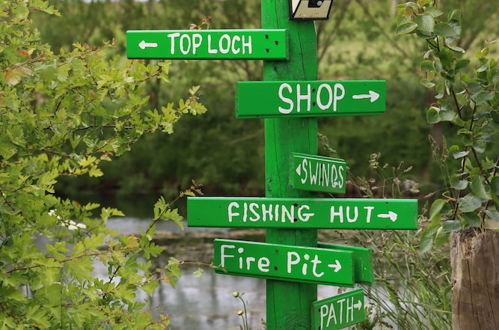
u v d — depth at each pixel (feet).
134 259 13.29
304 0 13.39
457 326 14.17
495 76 14.78
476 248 13.87
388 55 66.13
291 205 13.84
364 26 65.00
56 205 13.57
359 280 13.82
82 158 14.07
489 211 14.70
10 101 11.59
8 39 13.99
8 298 11.60
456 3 60.29
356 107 13.89
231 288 39.06
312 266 13.75
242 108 13.62
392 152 64.85
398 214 13.67
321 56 66.85
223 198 13.97
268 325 14.21
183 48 13.80
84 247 11.28
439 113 15.10
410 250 18.24
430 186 52.85
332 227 13.83
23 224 12.26
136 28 63.72
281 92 13.70
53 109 14.33
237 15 64.95
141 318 12.67
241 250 14.15
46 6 13.84
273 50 13.65
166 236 49.60
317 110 13.79
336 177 14.24
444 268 18.35
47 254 11.45
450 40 14.78
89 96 14.23
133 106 14.49
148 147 67.26
